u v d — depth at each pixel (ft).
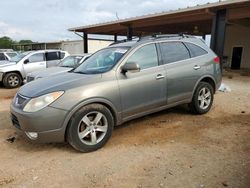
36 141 11.82
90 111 12.28
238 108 20.15
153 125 16.21
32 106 11.65
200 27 60.49
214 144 13.15
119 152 12.45
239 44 58.13
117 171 10.67
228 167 10.76
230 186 9.39
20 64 36.04
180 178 10.01
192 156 11.84
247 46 56.54
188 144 13.21
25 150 12.92
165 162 11.32
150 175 10.29
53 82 12.95
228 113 18.72
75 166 11.17
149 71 14.65
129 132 15.08
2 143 13.80
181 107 20.12
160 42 15.79
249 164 10.96
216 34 35.58
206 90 18.24
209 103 18.60
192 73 16.84
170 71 15.58
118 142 13.67
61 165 11.28
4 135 14.99
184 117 17.71
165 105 15.69
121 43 16.48
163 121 16.93
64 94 11.78
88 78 12.78
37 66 37.06
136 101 14.10
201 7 34.47
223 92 27.04
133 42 15.53
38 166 11.25
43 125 11.49
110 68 13.56
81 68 15.62
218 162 11.21
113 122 13.34
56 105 11.56
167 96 15.60
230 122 16.62
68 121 11.87
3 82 35.17
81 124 12.19
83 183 9.87
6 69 35.04
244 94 25.99
